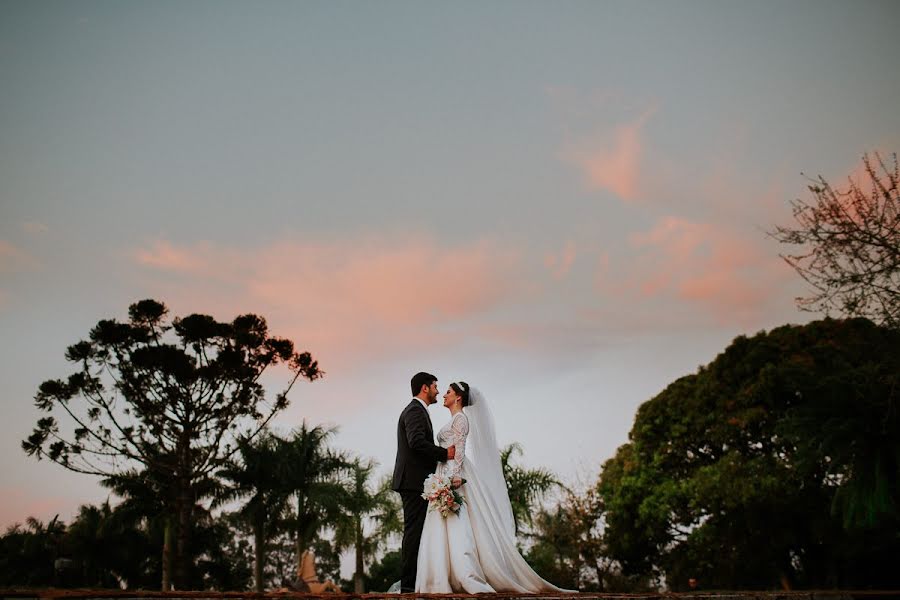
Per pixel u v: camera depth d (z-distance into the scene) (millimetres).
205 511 29734
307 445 28875
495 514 6566
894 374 14484
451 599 4762
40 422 23625
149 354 23547
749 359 27484
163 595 3748
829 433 14766
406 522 6539
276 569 48125
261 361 25719
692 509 27906
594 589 30656
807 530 24297
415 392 6938
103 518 36438
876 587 23469
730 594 5926
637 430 31562
